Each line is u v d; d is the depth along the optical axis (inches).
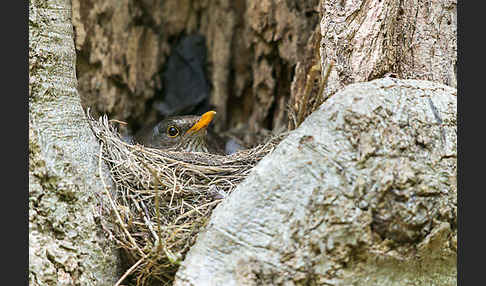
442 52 196.1
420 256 167.9
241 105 304.7
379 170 163.2
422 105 171.3
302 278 159.3
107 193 179.3
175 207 187.2
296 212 160.1
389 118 166.6
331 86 188.9
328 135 164.1
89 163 183.3
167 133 250.5
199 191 191.5
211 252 162.2
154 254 173.6
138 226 180.7
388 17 191.8
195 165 203.2
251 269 159.5
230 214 163.0
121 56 282.2
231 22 301.0
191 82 307.1
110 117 279.9
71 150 180.1
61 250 174.6
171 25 308.7
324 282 160.6
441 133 170.4
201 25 312.2
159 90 305.4
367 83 171.8
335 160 162.2
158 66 303.7
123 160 194.4
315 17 250.8
